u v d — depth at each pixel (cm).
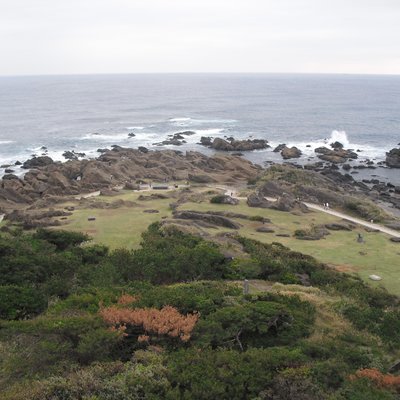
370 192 7819
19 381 1590
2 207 6462
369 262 4184
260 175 8338
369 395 1501
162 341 1859
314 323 2386
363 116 17838
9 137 13475
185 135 13888
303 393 1498
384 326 2458
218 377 1545
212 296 2441
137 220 5047
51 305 2506
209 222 4947
